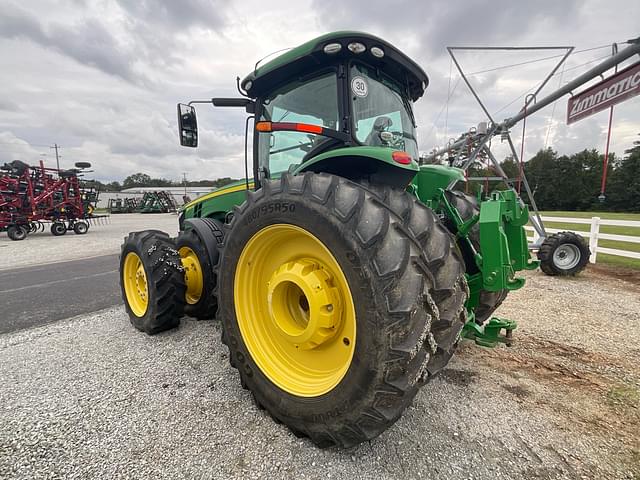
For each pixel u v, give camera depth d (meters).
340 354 1.76
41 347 2.99
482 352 2.80
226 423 1.92
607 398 2.16
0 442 1.79
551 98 4.08
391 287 1.44
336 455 1.68
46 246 10.90
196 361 2.67
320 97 2.38
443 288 1.61
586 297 4.34
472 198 2.94
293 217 1.72
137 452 1.71
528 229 9.96
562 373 2.47
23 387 2.32
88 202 15.06
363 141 2.30
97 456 1.69
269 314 1.96
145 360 2.69
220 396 2.19
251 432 1.85
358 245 1.49
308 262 1.82
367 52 2.25
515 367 2.55
